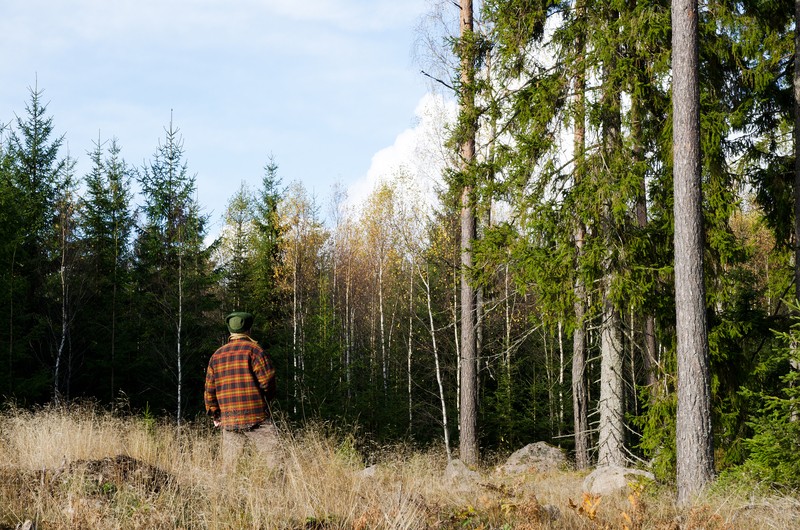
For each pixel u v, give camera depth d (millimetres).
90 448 7492
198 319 25906
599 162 11086
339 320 35969
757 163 11703
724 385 10742
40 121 26688
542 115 11359
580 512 5871
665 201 10773
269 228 33375
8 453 7402
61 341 23844
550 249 11164
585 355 14430
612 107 10906
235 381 6535
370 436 23156
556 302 11133
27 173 26203
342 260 40750
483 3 12250
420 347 29031
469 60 13211
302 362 26500
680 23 8773
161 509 4824
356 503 5195
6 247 21422
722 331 10484
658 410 10664
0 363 20875
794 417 8359
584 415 14195
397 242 25875
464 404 15289
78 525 4449
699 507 6500
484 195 11898
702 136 10219
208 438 9117
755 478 7824
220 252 40188
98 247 27078
